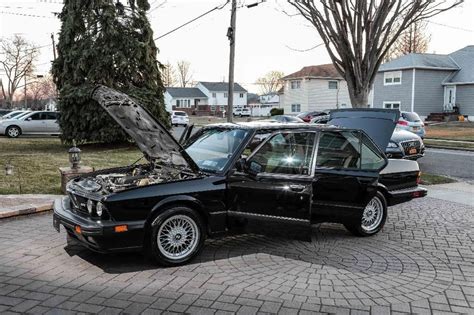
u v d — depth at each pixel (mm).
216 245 5832
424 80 37469
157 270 4910
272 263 5184
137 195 4781
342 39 11508
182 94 81000
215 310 3947
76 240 5137
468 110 36906
